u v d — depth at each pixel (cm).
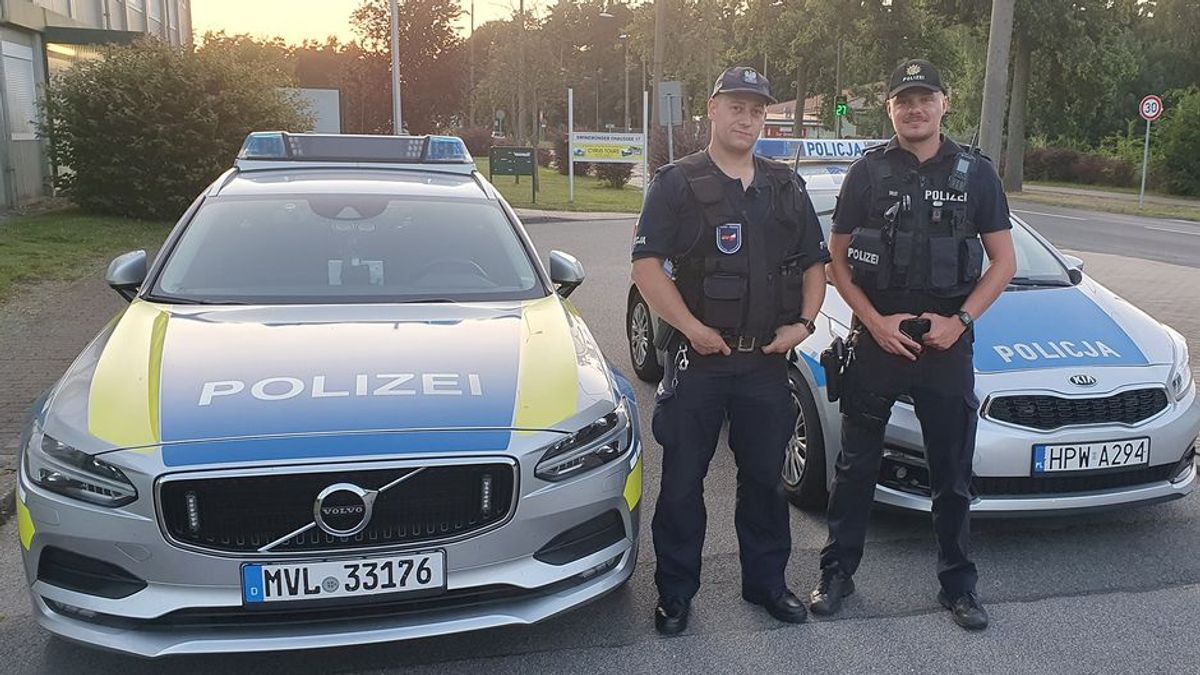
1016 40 3003
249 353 314
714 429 330
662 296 313
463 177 483
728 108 308
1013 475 373
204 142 1496
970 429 335
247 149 479
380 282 387
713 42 3847
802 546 405
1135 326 431
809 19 3559
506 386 302
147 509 264
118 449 269
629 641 326
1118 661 314
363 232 412
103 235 1291
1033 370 388
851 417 345
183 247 396
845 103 3597
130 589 270
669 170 316
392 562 272
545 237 1556
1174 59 4650
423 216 427
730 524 429
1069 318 433
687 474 328
